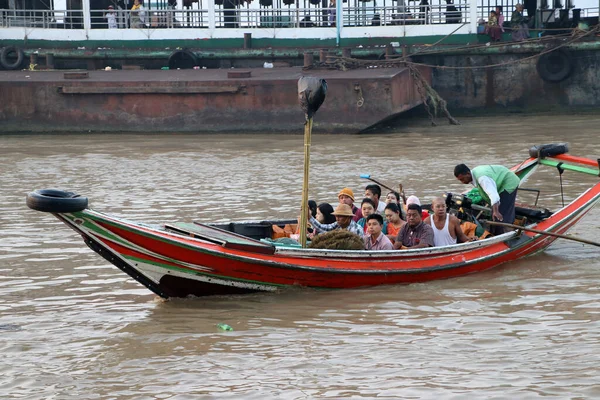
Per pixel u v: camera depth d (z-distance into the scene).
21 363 19.78
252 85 70.81
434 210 27.41
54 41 85.38
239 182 46.72
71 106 73.69
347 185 44.91
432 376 18.23
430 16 81.25
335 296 24.62
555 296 24.31
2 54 85.00
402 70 72.88
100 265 29.08
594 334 20.66
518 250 28.59
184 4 92.31
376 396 17.27
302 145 63.53
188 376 18.73
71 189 45.47
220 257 23.52
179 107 72.25
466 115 82.00
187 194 43.12
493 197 27.67
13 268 28.78
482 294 24.67
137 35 84.38
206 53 83.50
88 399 17.67
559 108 80.75
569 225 30.77
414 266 25.70
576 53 79.75
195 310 23.64
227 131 71.94
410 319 22.34
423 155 56.47
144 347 20.67
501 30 80.62
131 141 68.38
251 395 17.55
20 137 72.94
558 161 32.88
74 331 22.05
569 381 17.70
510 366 18.67
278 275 24.28
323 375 18.52
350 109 69.56
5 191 45.22
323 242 25.48
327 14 87.88
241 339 21.08
